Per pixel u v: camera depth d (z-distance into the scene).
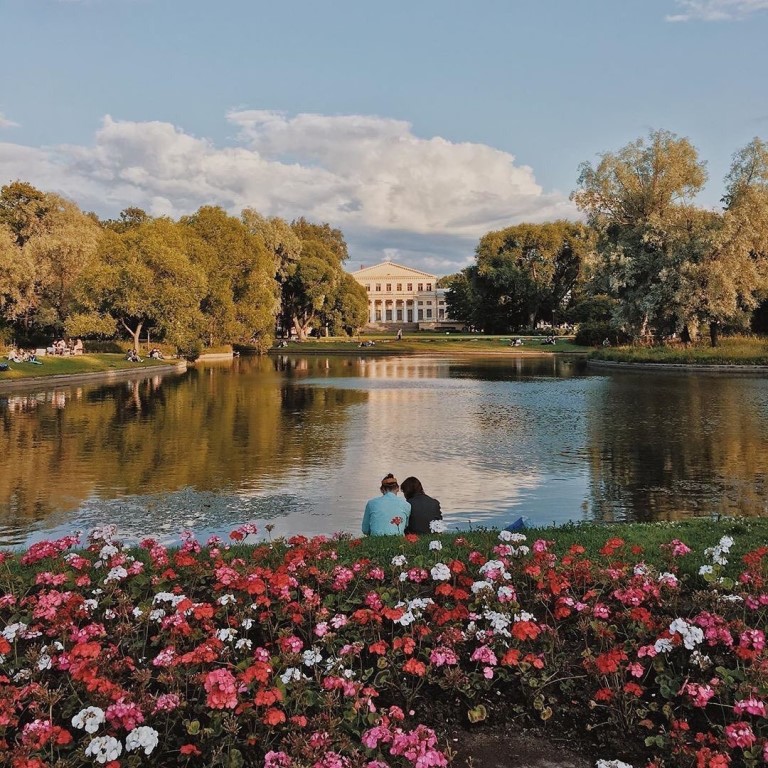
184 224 68.50
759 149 49.62
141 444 19.53
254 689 4.62
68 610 5.35
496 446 19.16
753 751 3.98
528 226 100.69
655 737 4.25
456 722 4.63
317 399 31.67
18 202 63.56
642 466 16.31
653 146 53.06
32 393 34.41
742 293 50.44
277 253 89.88
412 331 132.88
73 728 4.43
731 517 10.53
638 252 53.03
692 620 5.38
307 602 5.54
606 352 55.81
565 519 12.09
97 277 51.81
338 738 4.16
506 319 107.38
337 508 12.88
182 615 5.22
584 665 4.85
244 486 14.53
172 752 4.26
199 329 58.75
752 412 25.61
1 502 13.19
